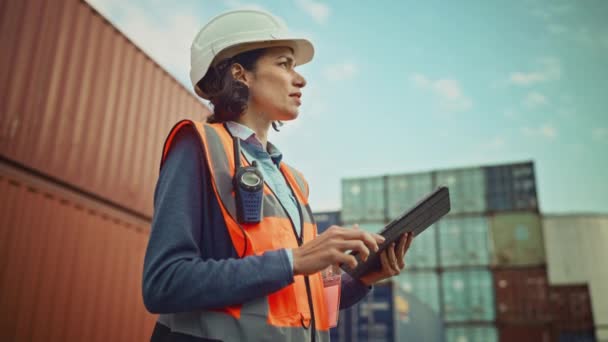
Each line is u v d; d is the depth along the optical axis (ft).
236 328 3.87
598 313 120.06
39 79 18.57
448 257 77.56
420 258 78.89
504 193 78.07
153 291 3.89
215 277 3.79
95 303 19.27
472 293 74.90
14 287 16.19
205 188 4.46
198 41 5.42
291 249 4.04
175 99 26.23
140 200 22.85
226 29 5.23
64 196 19.03
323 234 4.10
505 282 74.23
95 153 20.66
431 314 64.90
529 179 77.71
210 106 5.54
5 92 17.22
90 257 19.57
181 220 4.15
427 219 5.19
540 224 75.31
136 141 23.07
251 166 4.42
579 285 82.07
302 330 4.13
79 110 20.13
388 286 45.11
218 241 4.30
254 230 4.27
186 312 4.06
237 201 4.26
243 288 3.77
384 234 4.79
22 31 18.10
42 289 17.16
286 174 5.62
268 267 3.86
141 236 22.75
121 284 20.97
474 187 79.56
